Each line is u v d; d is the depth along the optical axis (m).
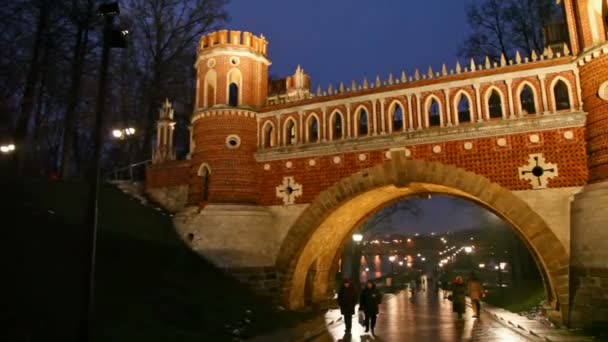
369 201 28.12
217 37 29.31
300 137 27.19
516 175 21.80
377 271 132.50
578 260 19.33
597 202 18.83
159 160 38.16
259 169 28.02
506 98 22.70
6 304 12.89
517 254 41.84
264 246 26.42
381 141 24.64
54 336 12.72
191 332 16.58
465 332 20.59
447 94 23.86
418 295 47.75
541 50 37.69
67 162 34.66
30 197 22.34
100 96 12.95
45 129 45.34
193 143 29.61
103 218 24.47
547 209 20.98
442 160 23.34
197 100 29.55
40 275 15.29
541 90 22.06
